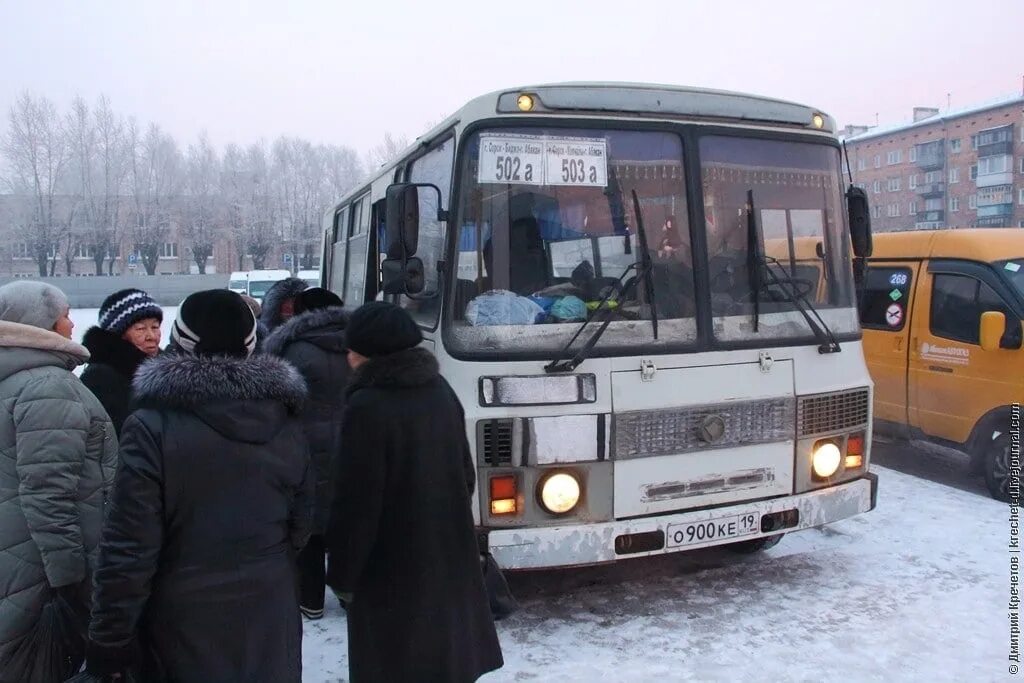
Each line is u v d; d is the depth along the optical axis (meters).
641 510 4.28
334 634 4.47
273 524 2.55
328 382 4.32
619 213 4.41
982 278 7.05
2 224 54.56
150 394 2.46
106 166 56.97
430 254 4.82
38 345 3.12
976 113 49.91
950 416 7.33
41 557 3.06
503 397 4.12
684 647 4.21
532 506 4.15
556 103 4.36
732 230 4.62
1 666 3.03
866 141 57.22
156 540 2.38
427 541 2.79
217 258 65.50
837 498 4.72
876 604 4.71
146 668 2.45
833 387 4.79
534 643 4.29
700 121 4.60
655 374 4.32
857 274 5.06
